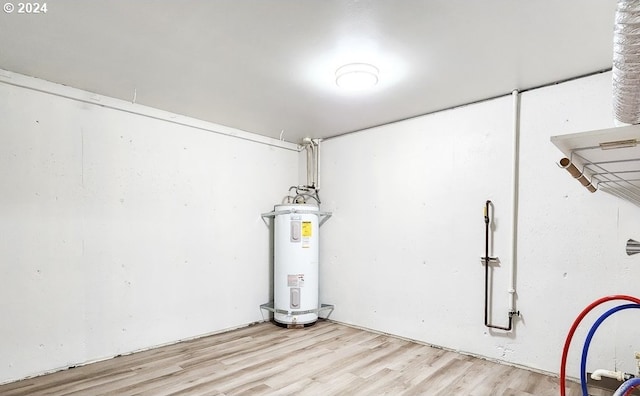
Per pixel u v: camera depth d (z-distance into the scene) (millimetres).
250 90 2801
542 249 2605
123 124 3053
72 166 2760
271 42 2066
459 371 2607
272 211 4215
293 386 2367
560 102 2574
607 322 2320
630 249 1368
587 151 1146
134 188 3092
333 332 3623
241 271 3871
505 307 2760
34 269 2551
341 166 4086
